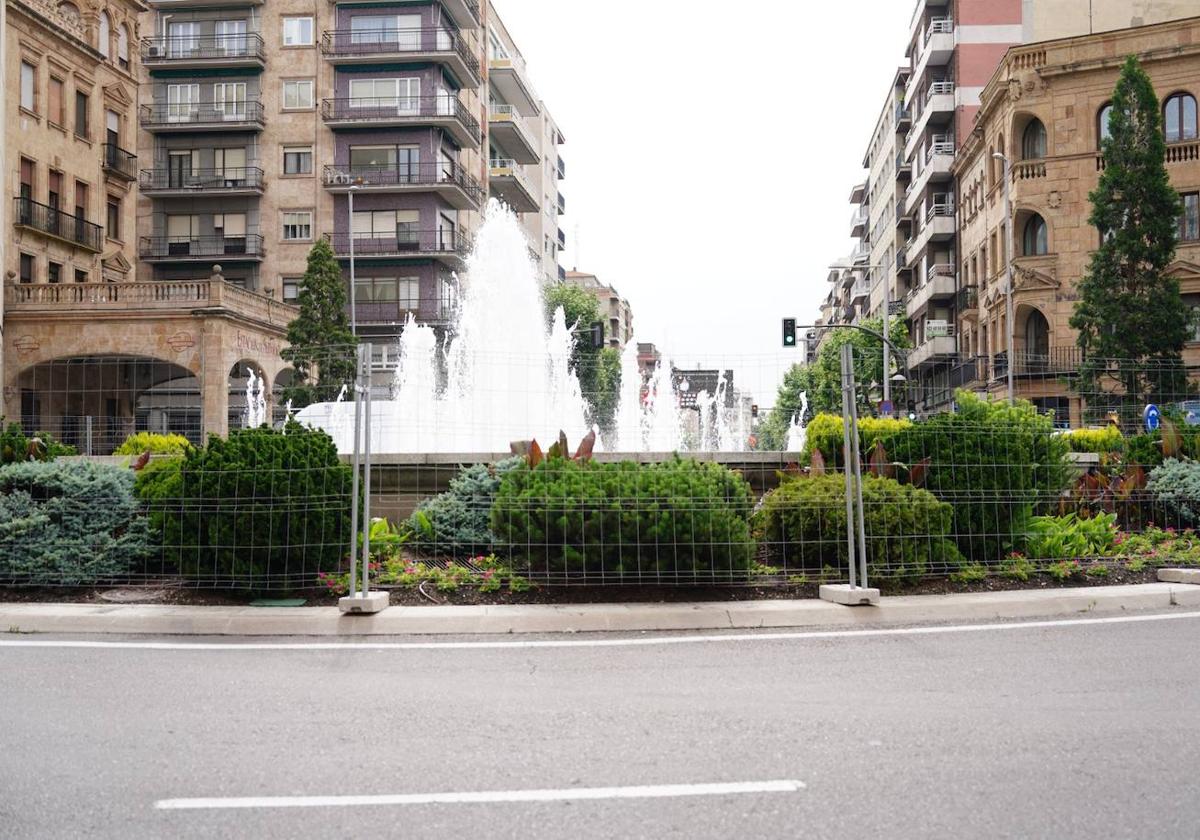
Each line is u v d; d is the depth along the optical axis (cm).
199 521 966
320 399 3231
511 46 7800
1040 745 524
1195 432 1354
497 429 1819
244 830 416
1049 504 1192
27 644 800
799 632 845
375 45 5844
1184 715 579
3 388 3550
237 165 5947
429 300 5909
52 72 4247
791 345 3241
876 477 1096
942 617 906
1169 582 1036
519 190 7306
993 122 4981
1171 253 3744
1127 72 3831
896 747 521
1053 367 1761
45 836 411
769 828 415
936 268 6141
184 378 3906
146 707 607
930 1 6462
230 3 5909
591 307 7100
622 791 459
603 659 741
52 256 4225
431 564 1053
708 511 970
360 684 666
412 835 411
